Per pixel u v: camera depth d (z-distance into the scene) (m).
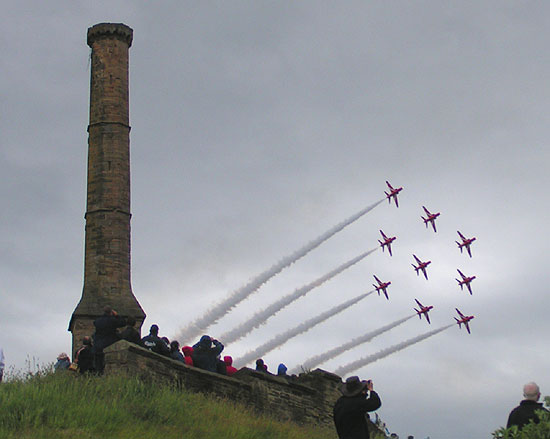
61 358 35.88
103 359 33.56
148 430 27.92
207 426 29.52
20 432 25.95
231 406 33.19
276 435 31.25
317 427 36.78
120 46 62.97
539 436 21.52
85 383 30.53
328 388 39.62
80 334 57.00
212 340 36.22
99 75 62.31
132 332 34.19
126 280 59.12
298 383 38.09
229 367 37.94
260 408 36.06
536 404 22.45
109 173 60.50
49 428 26.59
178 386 33.66
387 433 39.84
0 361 30.81
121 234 59.62
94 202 60.09
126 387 30.84
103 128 61.31
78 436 26.23
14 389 29.05
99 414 27.92
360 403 23.00
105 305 57.62
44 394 28.42
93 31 63.03
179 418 29.81
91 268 58.88
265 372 38.00
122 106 62.03
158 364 33.34
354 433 23.06
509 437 22.02
